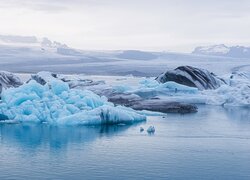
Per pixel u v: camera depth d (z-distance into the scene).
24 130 48.19
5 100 55.97
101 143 41.12
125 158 35.19
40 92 56.75
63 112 53.00
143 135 45.62
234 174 31.20
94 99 56.22
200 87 94.31
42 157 35.25
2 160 34.19
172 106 69.69
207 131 49.31
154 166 32.88
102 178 29.64
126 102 72.31
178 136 45.53
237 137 45.72
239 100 82.56
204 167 32.91
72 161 34.00
